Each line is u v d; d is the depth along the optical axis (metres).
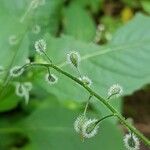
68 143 0.20
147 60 0.21
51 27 0.23
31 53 0.20
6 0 0.22
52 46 0.20
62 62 0.20
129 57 0.21
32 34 0.20
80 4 0.31
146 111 0.30
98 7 0.32
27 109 0.21
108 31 0.32
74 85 0.19
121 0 0.34
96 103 0.19
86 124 0.11
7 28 0.20
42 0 0.20
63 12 0.29
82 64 0.20
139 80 0.20
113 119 0.20
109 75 0.20
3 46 0.20
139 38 0.22
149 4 0.33
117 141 0.20
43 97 0.22
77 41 0.20
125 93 0.20
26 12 0.20
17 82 0.18
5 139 0.21
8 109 0.19
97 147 0.20
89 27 0.29
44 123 0.20
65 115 0.20
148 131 0.29
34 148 0.20
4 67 0.19
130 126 0.11
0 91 0.18
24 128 0.20
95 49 0.21
